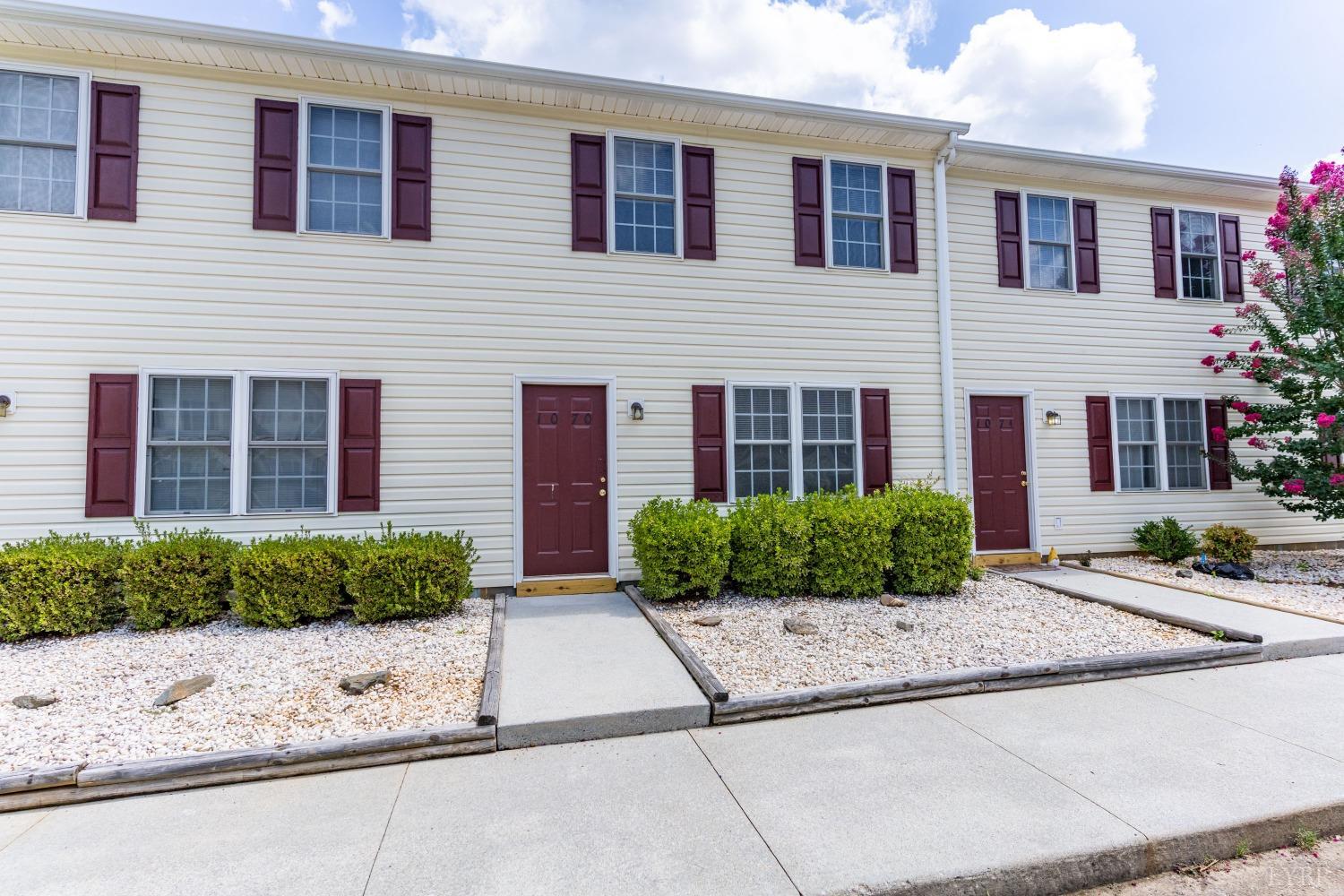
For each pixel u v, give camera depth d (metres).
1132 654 4.27
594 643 4.56
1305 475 7.31
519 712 3.33
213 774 2.84
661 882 2.13
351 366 5.86
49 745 2.98
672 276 6.65
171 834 2.45
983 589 6.26
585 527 6.38
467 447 6.09
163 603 4.77
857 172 7.31
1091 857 2.29
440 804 2.65
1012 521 7.69
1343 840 2.55
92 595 4.69
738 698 3.52
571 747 3.19
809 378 6.97
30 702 3.41
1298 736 3.25
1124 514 8.05
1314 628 4.86
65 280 5.32
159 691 3.64
